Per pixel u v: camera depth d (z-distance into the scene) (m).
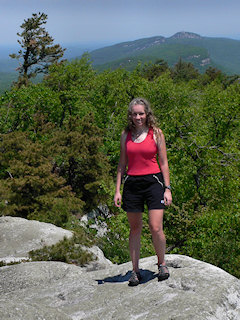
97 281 4.65
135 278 4.16
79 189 28.86
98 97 38.19
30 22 47.56
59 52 50.34
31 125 32.06
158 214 3.91
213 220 17.36
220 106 23.69
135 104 3.95
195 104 31.77
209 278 3.86
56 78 40.12
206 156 20.89
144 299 3.68
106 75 40.81
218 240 18.25
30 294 4.59
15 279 5.71
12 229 11.15
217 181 19.64
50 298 4.31
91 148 29.20
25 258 9.04
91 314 3.71
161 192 3.94
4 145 26.17
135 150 3.95
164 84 32.09
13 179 23.61
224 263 17.98
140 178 3.95
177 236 18.56
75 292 4.40
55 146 28.23
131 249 4.24
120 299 3.90
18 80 48.28
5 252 9.94
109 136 31.22
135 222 4.11
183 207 18.38
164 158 4.02
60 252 8.89
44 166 24.73
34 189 23.64
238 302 3.52
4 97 30.95
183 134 22.38
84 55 46.94
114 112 36.41
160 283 3.99
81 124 31.08
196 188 20.86
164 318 3.19
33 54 49.44
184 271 4.14
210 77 101.38
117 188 4.17
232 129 23.98
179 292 3.63
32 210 23.77
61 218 22.25
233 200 19.62
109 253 15.73
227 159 21.47
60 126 36.38
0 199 23.27
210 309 3.26
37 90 34.12
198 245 17.66
